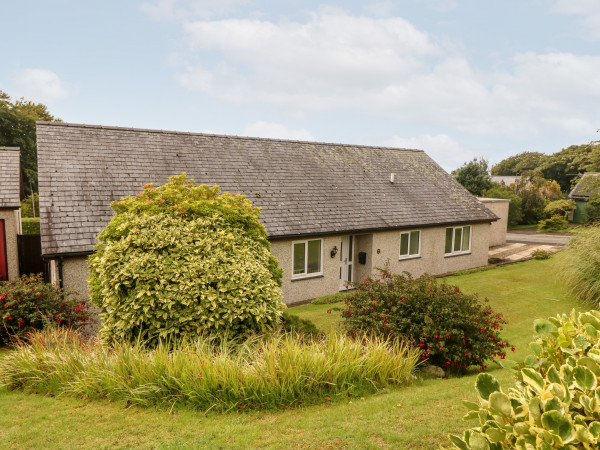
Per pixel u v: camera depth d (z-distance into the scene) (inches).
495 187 1590.8
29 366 270.4
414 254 751.7
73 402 237.6
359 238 698.2
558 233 1387.8
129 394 233.6
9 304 376.5
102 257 291.3
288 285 593.9
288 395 228.1
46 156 522.0
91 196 504.7
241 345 271.6
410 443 180.4
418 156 964.0
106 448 183.6
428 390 249.8
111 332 285.7
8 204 561.6
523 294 581.0
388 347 295.4
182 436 192.2
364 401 232.5
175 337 277.6
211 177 605.0
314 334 329.4
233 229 326.0
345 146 849.5
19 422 211.6
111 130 601.6
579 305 522.0
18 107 1643.7
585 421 92.0
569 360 105.4
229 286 285.1
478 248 851.4
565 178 2513.5
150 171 568.1
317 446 180.1
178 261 288.8
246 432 194.2
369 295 347.9
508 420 96.5
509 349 379.6
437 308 314.3
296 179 686.5
